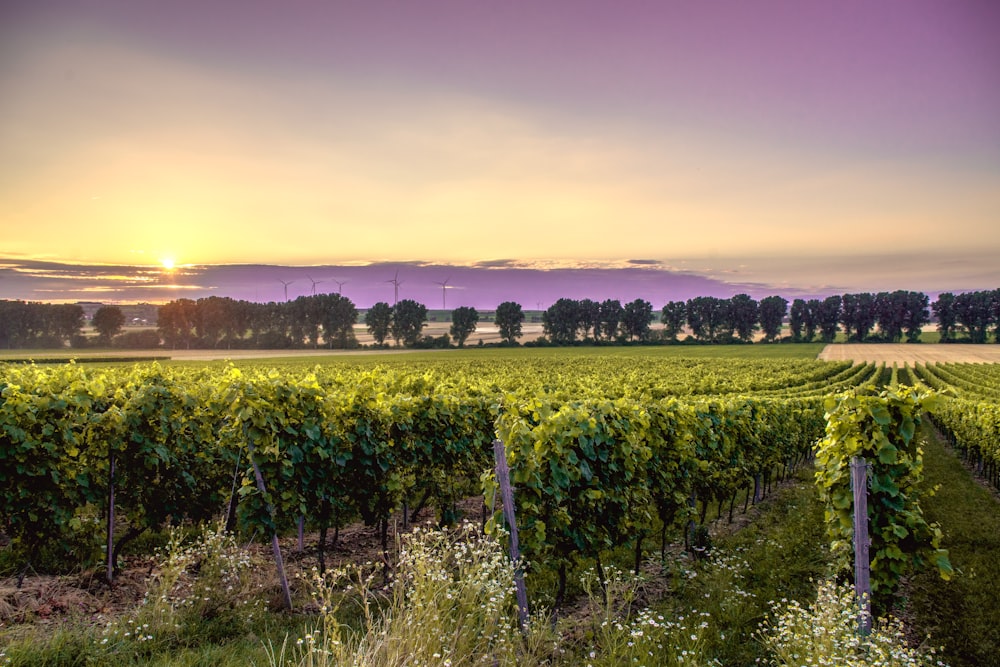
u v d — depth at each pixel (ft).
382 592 22.53
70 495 23.39
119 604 20.86
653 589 24.70
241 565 22.13
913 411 22.21
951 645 20.36
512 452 21.31
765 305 483.92
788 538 32.32
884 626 20.72
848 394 22.90
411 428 29.27
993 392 121.80
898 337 469.98
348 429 26.55
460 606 15.46
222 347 431.02
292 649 17.34
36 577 22.62
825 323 488.44
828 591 17.69
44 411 23.20
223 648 17.26
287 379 26.43
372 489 27.02
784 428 51.11
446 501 30.99
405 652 13.44
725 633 19.76
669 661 16.52
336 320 425.69
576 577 25.27
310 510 25.55
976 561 28.91
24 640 16.58
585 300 479.82
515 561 18.45
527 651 16.12
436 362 236.84
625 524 25.27
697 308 493.77
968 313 447.42
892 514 21.61
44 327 412.16
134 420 24.88
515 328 442.09
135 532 25.75
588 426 24.21
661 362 229.66
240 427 23.22
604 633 16.84
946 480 53.21
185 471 27.40
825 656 14.35
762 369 176.55
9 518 23.54
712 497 36.01
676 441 30.91
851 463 19.70
